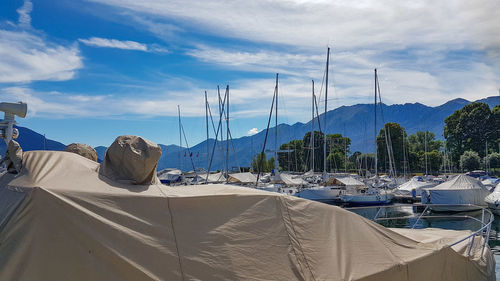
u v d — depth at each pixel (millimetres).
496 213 23031
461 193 24672
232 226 4016
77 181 3732
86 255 3281
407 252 4930
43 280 3094
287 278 3914
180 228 3768
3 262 3049
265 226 4176
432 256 5078
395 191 36844
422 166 86000
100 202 3568
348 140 100062
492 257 6938
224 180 41031
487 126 90125
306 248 4238
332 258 4289
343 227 4684
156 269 3447
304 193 32062
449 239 6688
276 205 4406
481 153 88750
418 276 4832
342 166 84750
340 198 31969
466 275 5754
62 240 3260
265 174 61156
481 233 7297
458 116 95562
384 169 84688
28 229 3213
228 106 43188
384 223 21406
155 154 4059
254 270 3814
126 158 4012
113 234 3439
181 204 3916
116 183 3936
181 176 53750
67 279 3158
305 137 85375
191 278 3518
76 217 3377
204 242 3773
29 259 3119
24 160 3912
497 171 72938
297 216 4473
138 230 3570
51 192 3398
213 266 3656
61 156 4094
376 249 4668
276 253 4031
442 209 24625
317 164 80250
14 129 5012
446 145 96375
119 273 3326
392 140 84875
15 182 3639
